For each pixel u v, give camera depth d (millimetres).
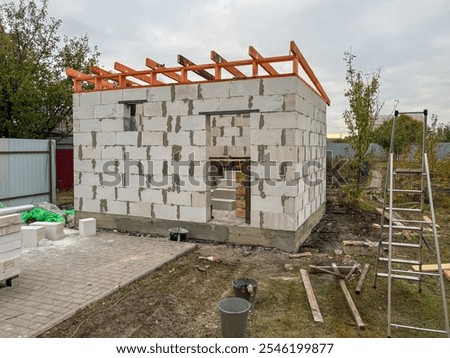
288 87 6715
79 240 7613
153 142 7980
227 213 8695
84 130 8719
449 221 10289
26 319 4027
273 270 5988
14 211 5074
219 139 12297
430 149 15023
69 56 16219
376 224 9531
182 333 3859
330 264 6285
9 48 13977
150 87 7926
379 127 13695
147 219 8156
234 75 8109
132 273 5559
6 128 14578
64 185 15758
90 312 4305
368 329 4051
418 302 4832
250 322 4176
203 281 5434
